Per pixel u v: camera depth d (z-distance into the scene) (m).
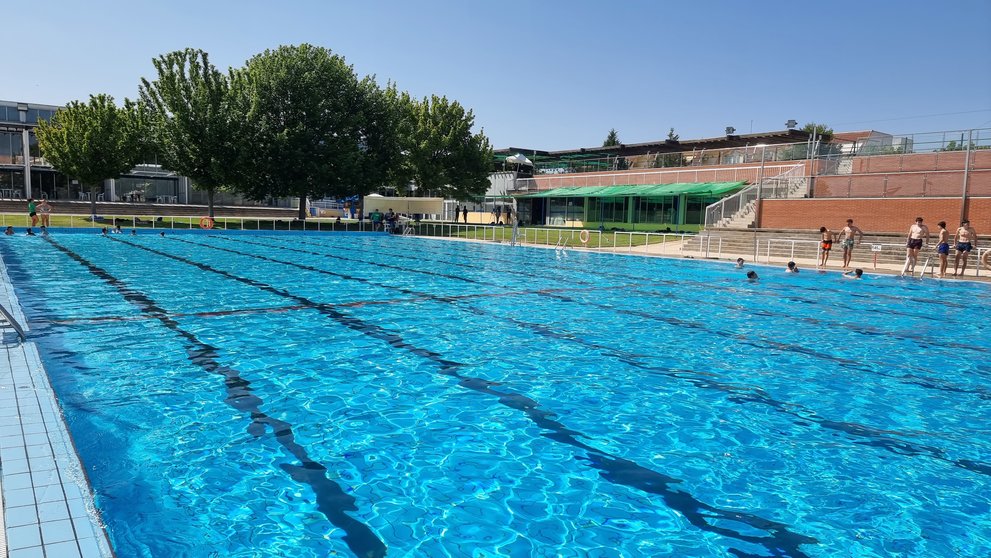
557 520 3.37
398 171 42.25
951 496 3.71
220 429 4.57
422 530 3.23
